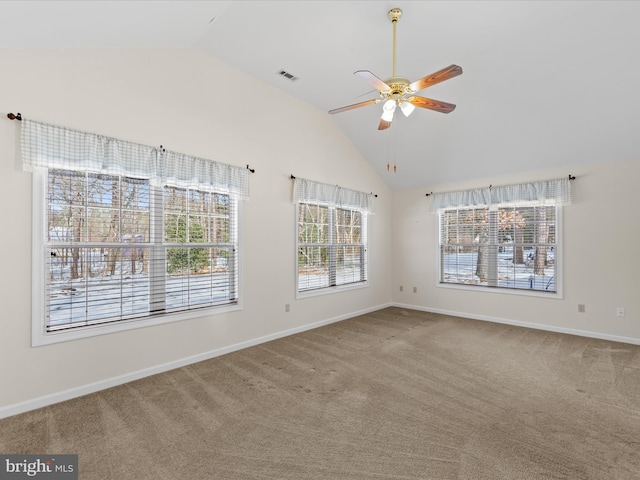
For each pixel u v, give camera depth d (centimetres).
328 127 475
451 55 321
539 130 383
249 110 375
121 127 278
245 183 364
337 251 501
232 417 223
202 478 165
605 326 395
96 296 269
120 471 170
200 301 337
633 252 377
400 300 595
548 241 438
